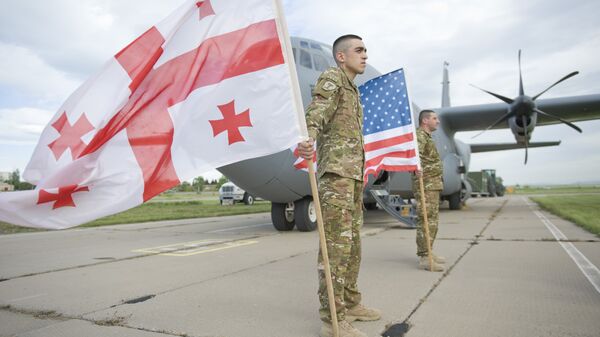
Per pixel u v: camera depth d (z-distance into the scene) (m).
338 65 2.91
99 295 3.90
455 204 16.20
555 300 3.41
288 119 2.57
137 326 2.99
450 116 16.17
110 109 2.43
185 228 10.85
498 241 6.92
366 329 2.80
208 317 3.17
